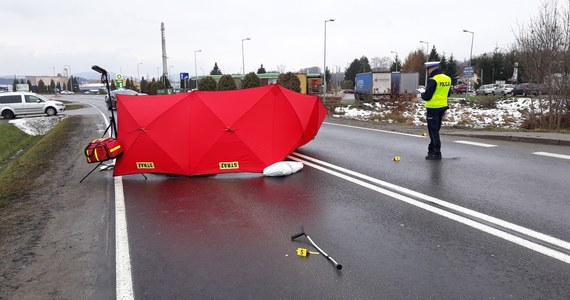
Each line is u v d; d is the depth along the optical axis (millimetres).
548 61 17016
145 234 5090
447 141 11312
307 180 7520
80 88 137750
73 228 5375
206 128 8070
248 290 3625
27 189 7426
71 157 10781
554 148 9695
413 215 5371
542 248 4203
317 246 4508
